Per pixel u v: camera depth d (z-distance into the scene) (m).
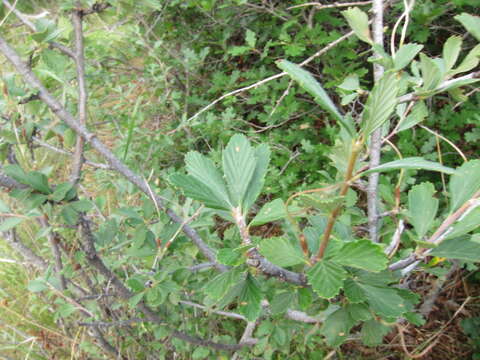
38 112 0.31
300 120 0.91
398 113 0.31
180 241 0.39
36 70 0.30
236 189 0.21
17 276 0.70
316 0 0.75
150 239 0.37
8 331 0.65
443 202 0.64
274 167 0.75
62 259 0.45
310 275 0.19
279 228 0.89
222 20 0.95
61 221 0.32
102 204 0.43
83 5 0.35
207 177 0.21
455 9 0.72
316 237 0.25
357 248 0.19
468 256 0.23
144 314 0.47
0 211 0.32
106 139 0.97
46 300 0.57
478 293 0.73
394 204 0.34
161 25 1.10
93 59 0.81
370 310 0.26
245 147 0.21
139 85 0.98
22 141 0.31
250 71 0.88
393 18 0.71
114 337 0.58
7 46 0.28
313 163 0.78
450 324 0.71
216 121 0.85
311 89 0.15
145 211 0.36
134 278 0.36
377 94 0.14
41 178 0.29
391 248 0.29
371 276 0.24
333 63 0.74
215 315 0.60
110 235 0.39
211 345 0.53
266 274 0.22
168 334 0.48
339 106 0.87
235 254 0.20
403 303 0.25
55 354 0.62
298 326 0.46
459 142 0.78
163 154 0.93
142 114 0.80
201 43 1.06
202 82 1.07
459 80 0.23
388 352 0.69
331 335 0.27
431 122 0.69
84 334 0.58
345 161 0.24
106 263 0.47
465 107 0.70
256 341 0.56
